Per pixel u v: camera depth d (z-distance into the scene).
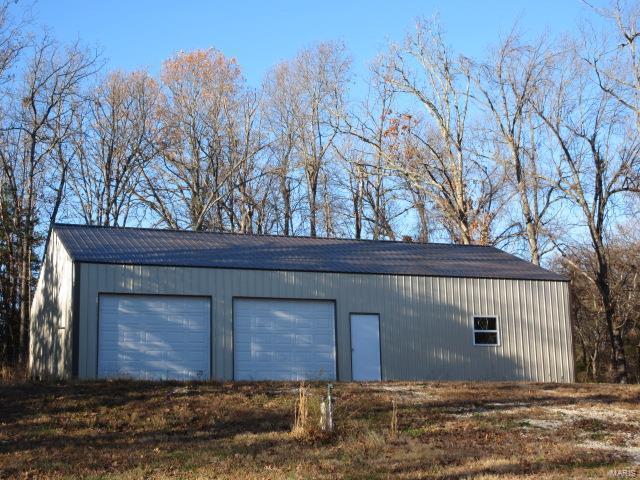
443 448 14.61
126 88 44.50
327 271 24.86
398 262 27.33
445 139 42.91
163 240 26.23
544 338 27.36
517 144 40.19
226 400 17.92
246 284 23.88
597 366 44.78
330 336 24.53
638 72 35.88
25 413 16.62
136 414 16.59
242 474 12.55
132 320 22.44
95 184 43.62
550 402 19.25
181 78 46.50
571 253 39.81
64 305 23.72
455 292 26.44
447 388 20.75
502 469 13.04
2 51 34.38
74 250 23.23
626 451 14.79
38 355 28.53
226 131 47.06
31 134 37.25
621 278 39.12
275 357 23.81
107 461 13.34
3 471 12.62
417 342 25.56
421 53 43.22
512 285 27.33
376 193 48.53
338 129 46.47
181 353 22.81
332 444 14.79
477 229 41.81
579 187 37.38
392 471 12.86
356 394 19.08
